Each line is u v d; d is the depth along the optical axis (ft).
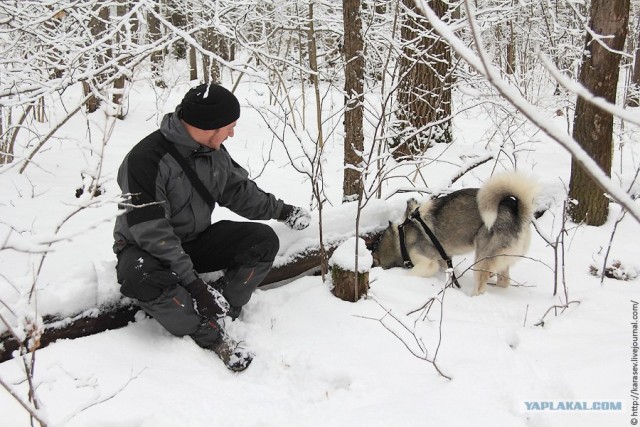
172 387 8.21
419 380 8.48
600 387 7.74
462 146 23.84
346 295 11.10
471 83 21.02
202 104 8.98
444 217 13.70
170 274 8.87
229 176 10.58
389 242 14.44
